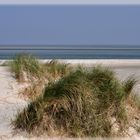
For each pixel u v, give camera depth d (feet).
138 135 31.91
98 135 31.37
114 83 33.88
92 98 32.53
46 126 31.45
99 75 34.24
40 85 39.96
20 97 37.88
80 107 31.86
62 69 44.91
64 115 31.78
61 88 32.55
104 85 33.53
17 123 32.07
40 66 43.93
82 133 31.35
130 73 68.44
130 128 32.45
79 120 31.68
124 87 34.94
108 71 35.45
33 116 31.83
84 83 32.94
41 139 30.71
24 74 41.55
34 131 31.30
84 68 37.73
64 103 31.91
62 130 31.42
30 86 39.65
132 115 33.58
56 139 30.81
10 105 36.01
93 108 32.24
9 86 39.60
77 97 32.09
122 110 32.73
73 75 33.60
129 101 34.73
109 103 32.71
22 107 35.58
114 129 31.94
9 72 42.78
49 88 33.14
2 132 31.22
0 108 35.24
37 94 38.22
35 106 32.07
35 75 42.09
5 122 32.73
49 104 32.17
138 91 43.37
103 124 31.81
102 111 32.37
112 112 32.55
